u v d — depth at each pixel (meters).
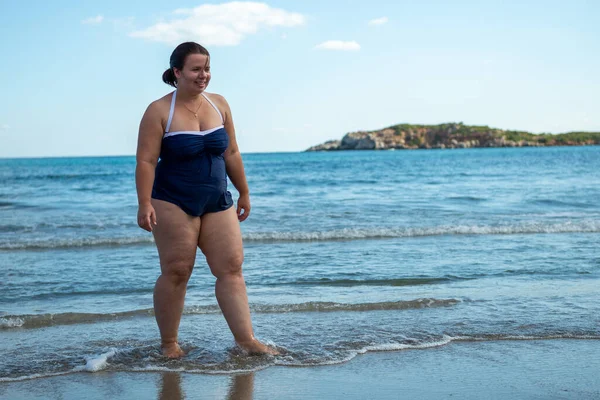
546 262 7.61
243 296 3.98
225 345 4.15
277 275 6.89
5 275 7.04
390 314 5.03
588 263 7.52
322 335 4.39
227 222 3.87
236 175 4.07
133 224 12.66
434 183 28.84
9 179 39.47
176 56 3.65
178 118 3.66
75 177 42.53
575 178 30.72
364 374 3.58
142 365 3.75
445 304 5.36
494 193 21.08
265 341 4.15
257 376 3.55
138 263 7.90
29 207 17.45
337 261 7.83
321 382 3.45
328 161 80.94
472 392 3.27
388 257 8.12
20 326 4.75
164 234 3.74
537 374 3.56
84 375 3.59
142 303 5.62
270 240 10.11
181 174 3.68
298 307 5.21
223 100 3.96
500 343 4.22
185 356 3.92
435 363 3.79
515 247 8.96
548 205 16.34
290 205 17.05
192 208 3.72
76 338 4.39
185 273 3.83
